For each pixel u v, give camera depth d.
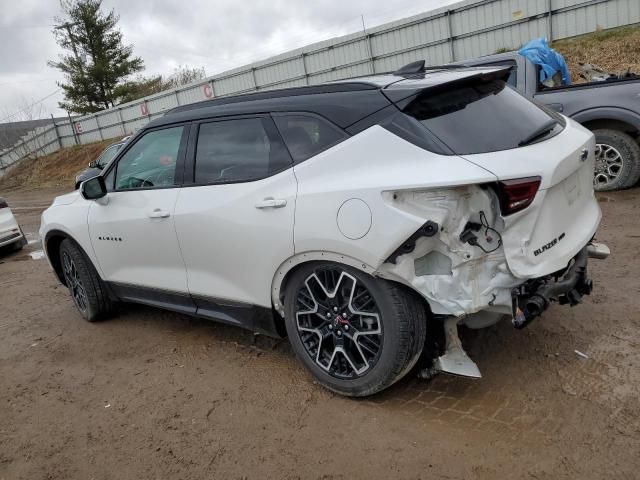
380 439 2.84
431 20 20.33
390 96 2.95
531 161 2.65
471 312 2.74
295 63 25.42
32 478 2.90
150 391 3.67
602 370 3.18
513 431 2.77
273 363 3.83
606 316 3.81
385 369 2.95
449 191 2.65
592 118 6.68
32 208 17.69
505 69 3.28
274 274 3.32
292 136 3.25
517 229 2.66
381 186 2.74
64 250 5.00
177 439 3.08
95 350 4.48
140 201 4.12
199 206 3.64
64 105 44.66
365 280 2.90
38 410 3.61
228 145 3.59
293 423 3.09
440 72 3.35
